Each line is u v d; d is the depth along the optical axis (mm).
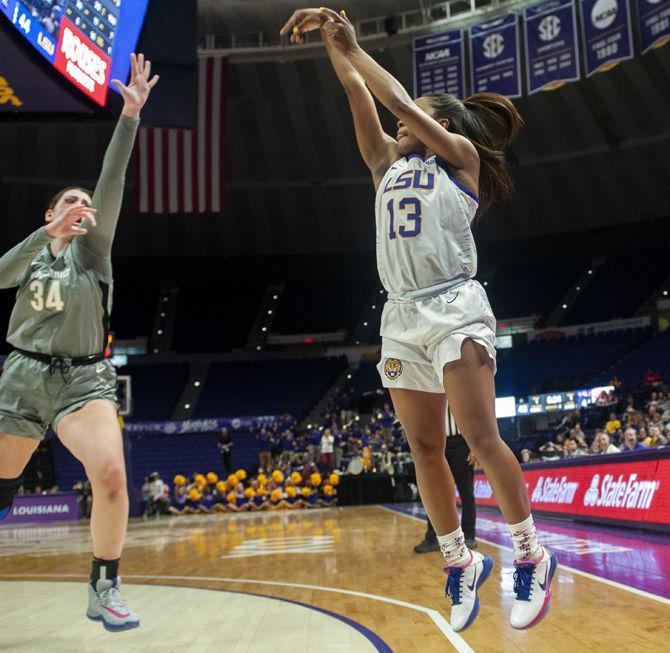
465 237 2373
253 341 30594
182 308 31531
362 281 32562
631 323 26938
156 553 8047
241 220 27438
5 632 3523
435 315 2270
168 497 21000
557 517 9312
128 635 3340
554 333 28078
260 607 4035
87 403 2998
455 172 2412
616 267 29859
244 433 25828
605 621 3189
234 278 29250
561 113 23734
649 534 6895
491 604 3725
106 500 2887
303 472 20969
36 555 8742
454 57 16438
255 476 23734
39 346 2961
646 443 11547
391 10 19438
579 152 24547
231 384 28875
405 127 2572
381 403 26891
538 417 24688
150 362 29688
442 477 2416
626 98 22641
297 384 28812
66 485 23656
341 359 29797
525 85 22031
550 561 2203
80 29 8344
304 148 25188
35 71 7973
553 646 2758
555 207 26422
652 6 14047
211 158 17891
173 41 9273
